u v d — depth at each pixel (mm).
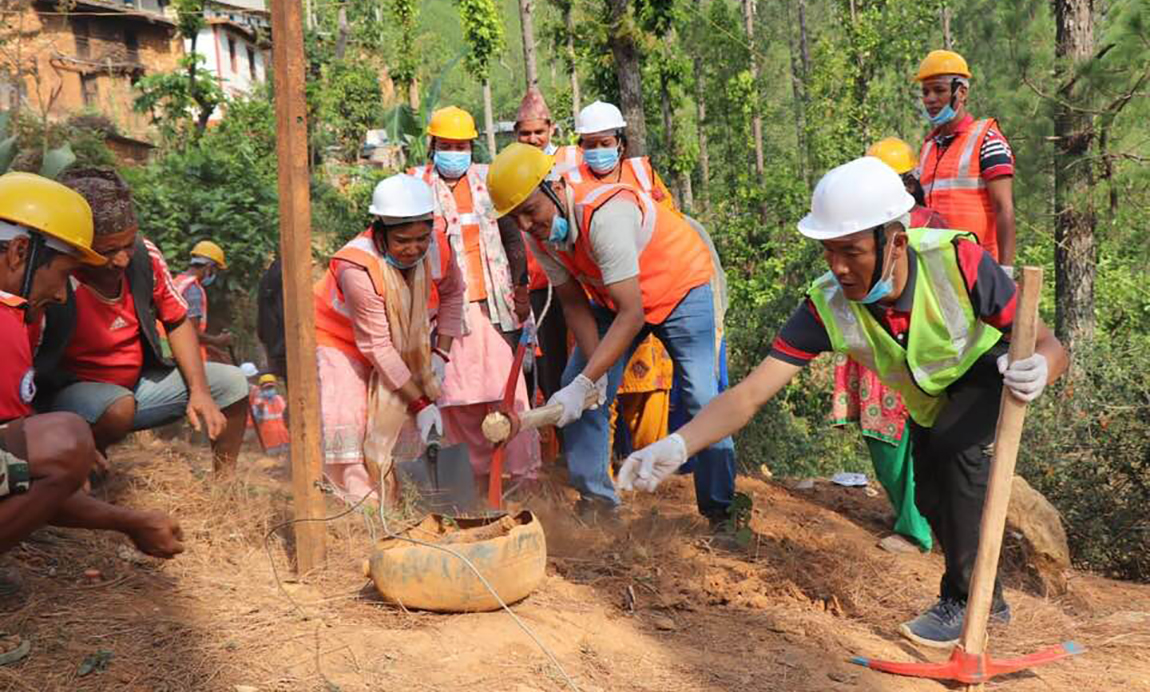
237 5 36656
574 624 3221
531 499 4750
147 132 25984
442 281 4633
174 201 12422
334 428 4344
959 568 3412
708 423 3230
